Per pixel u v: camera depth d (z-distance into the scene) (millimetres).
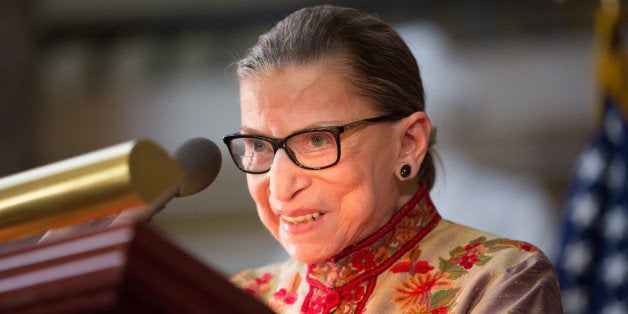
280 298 4508
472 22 22141
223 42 24359
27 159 17016
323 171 3840
